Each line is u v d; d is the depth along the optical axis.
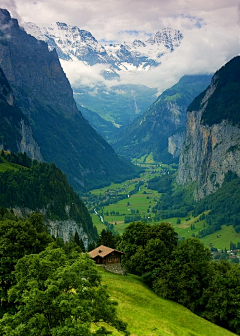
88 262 60.50
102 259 115.12
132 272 120.81
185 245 112.94
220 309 102.00
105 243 146.62
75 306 50.62
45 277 55.56
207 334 90.38
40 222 142.75
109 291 96.50
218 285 106.25
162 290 105.44
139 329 79.56
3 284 67.88
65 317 50.84
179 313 96.44
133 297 97.38
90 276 59.75
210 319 102.25
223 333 93.94
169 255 114.81
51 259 60.53
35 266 56.09
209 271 111.19
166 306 98.38
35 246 76.69
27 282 54.91
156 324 84.44
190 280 106.88
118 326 58.88
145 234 124.56
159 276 108.75
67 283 54.28
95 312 56.66
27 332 47.88
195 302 106.00
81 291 55.88
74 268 56.66
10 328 48.16
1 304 66.62
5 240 72.75
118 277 109.19
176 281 106.31
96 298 57.31
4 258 68.12
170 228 126.19
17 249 72.69
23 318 50.16
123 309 87.81
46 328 49.44
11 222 80.88
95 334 54.50
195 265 108.44
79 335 47.16
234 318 100.88
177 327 87.62
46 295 50.88
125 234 127.81
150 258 113.56
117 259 116.50
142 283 111.38
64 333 47.19
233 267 116.25
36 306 50.56
